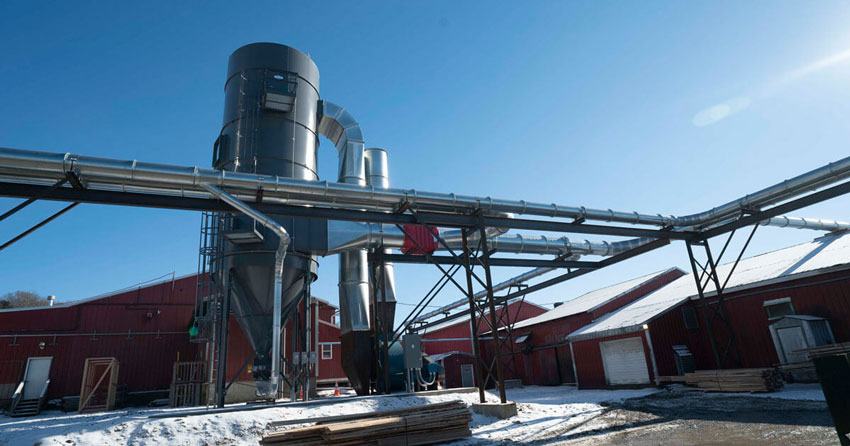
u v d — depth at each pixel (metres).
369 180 23.41
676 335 24.56
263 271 16.92
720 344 24.50
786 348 21.14
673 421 12.59
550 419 14.49
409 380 21.53
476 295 33.56
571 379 31.16
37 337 28.94
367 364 21.33
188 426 12.39
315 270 19.69
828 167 16.59
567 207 18.52
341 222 19.39
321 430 11.17
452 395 18.23
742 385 18.25
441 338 43.56
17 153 11.05
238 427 12.66
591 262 23.62
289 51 19.78
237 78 19.11
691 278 30.39
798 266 22.36
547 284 26.00
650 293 32.12
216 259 17.39
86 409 25.56
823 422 10.47
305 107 19.56
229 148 18.05
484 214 17.56
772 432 9.91
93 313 30.66
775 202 18.89
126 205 12.62
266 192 14.03
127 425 12.24
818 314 20.53
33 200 11.64
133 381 30.25
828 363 6.38
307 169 18.78
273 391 14.26
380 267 21.66
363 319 21.86
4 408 27.09
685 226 21.25
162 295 32.69
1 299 61.84
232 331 25.31
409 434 11.74
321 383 30.34
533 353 35.50
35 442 10.85
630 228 20.14
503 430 13.15
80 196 12.13
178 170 12.73
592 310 30.50
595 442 10.60
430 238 20.94
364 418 12.87
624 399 18.95
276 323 14.73
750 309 23.17
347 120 22.34
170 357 31.64
